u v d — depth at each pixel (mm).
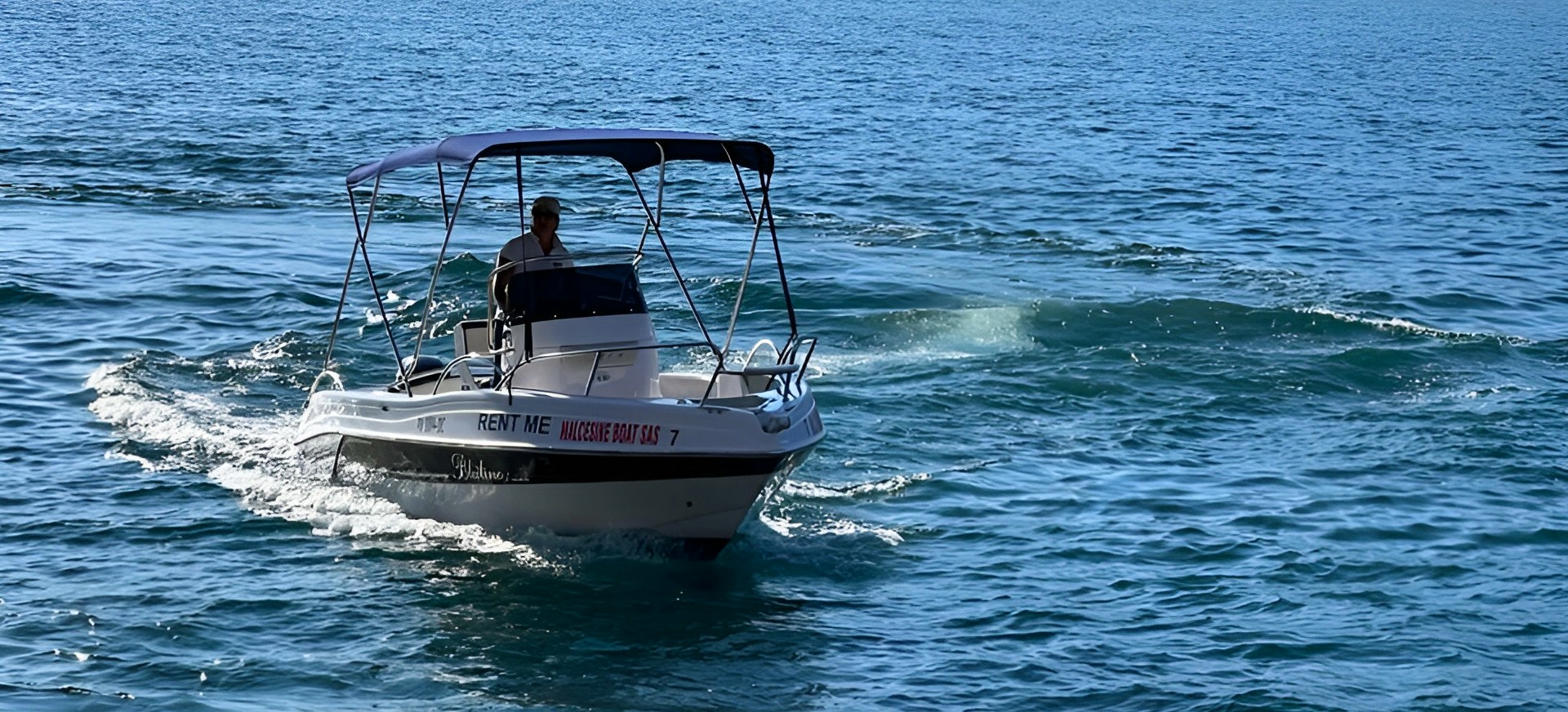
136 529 12281
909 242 26906
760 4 140125
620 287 12531
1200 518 13180
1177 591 11641
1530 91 66062
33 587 11125
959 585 11680
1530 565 12227
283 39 74688
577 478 11781
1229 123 49531
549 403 11828
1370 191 34781
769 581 11648
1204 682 10141
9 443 14219
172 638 10406
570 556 11945
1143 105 54750
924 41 92875
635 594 11344
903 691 9992
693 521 11805
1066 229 28859
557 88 54812
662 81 59094
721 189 32312
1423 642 10789
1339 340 19438
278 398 16094
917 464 14367
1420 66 82938
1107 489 13836
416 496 12602
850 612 11180
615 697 9844
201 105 44625
